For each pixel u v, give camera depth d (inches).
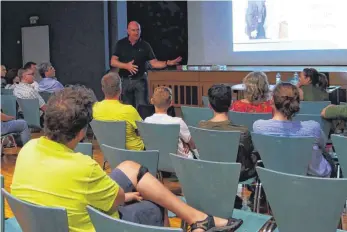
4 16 433.4
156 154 110.8
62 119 76.7
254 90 154.8
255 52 319.6
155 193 94.4
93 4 380.2
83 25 388.8
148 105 233.6
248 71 283.0
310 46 299.1
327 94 202.7
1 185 91.6
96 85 388.8
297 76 248.2
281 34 307.7
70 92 79.8
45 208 70.0
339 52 290.7
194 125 176.2
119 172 96.3
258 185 133.3
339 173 134.8
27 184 77.5
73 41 396.8
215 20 333.7
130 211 90.7
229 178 93.5
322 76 201.6
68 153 77.8
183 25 360.5
